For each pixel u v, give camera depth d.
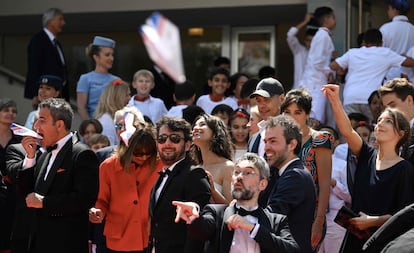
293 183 5.52
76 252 6.67
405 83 6.77
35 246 6.68
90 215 6.88
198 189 6.13
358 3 11.84
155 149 6.92
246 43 14.34
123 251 6.86
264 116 6.82
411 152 6.25
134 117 7.02
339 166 8.25
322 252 8.07
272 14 13.27
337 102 6.36
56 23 11.59
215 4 12.80
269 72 11.53
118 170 6.93
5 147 8.74
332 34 11.88
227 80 10.29
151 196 6.34
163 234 6.16
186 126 6.35
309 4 12.08
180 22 14.09
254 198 5.29
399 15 10.73
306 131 6.51
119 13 13.17
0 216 8.16
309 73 10.88
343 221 6.12
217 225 5.35
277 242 5.06
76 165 6.66
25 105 13.95
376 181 6.16
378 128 6.22
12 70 14.92
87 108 10.62
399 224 5.30
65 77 11.74
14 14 13.50
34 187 6.79
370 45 10.14
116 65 14.52
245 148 8.11
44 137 6.75
